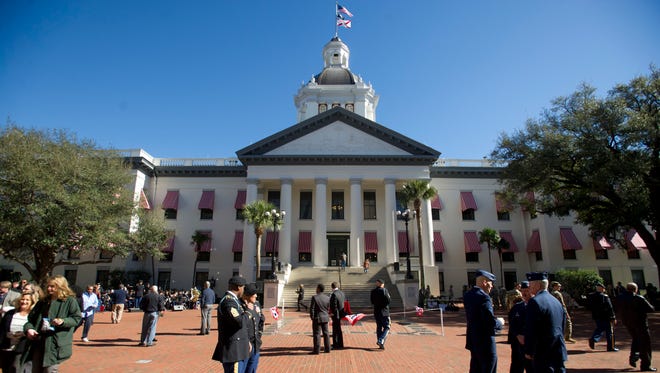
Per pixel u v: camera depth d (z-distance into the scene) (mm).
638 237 39344
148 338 13211
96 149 30719
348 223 41812
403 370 9555
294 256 40594
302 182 40875
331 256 41188
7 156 25438
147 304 13375
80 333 16281
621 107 22953
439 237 42906
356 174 39094
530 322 5660
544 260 40688
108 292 31156
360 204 38375
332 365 10086
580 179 25703
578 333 16203
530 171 25500
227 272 41531
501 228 43688
